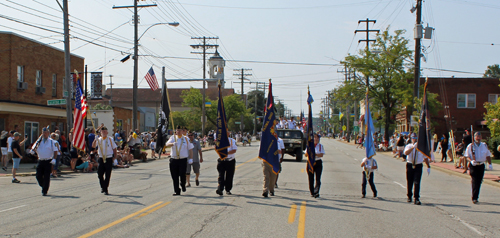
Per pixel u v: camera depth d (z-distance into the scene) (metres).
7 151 19.62
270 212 9.44
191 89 66.00
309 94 12.08
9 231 7.54
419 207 10.60
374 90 44.00
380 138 53.19
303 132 27.78
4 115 24.05
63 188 13.50
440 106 43.38
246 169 20.66
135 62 27.47
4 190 13.17
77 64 31.88
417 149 11.06
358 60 43.44
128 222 8.27
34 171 19.39
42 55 27.41
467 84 44.97
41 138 12.10
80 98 18.06
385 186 14.82
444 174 20.62
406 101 41.28
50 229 7.68
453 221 8.93
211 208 9.85
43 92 27.16
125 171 19.78
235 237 7.16
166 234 7.32
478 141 11.48
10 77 24.30
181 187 13.02
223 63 56.66
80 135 17.95
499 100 26.58
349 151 42.34
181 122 70.81
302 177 17.16
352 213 9.56
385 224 8.48
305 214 9.28
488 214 9.80
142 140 40.03
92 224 8.09
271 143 11.82
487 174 19.12
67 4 20.14
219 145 11.81
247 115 85.56
